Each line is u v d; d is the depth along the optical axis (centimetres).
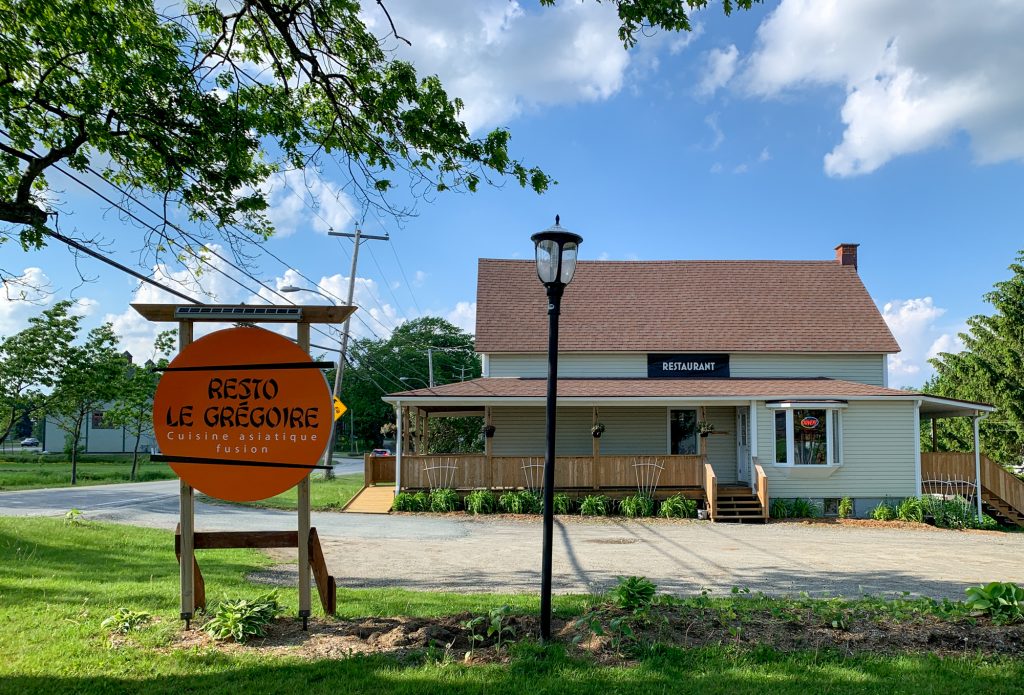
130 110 946
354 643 613
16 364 2923
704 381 2470
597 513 2088
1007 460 3084
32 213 924
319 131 1105
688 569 1184
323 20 940
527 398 2194
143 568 1031
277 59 1014
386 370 8625
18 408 3009
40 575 939
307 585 655
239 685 511
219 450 656
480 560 1252
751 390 2294
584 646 606
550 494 643
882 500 2188
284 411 660
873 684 532
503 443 2497
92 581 916
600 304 2752
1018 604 694
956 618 689
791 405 2184
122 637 629
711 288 2844
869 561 1302
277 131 1017
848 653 600
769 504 2133
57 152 949
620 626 616
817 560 1305
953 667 570
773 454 2216
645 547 1459
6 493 2361
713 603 760
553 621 684
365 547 1389
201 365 660
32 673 534
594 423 2205
